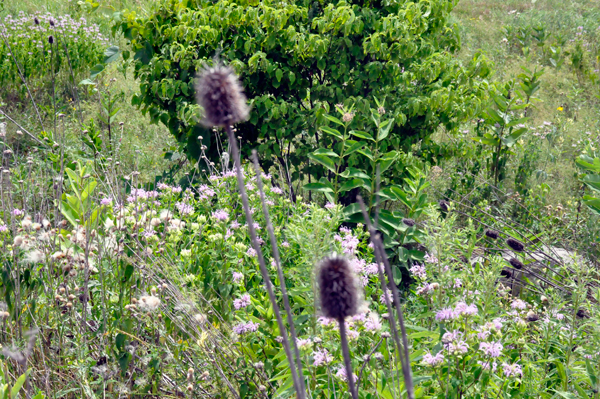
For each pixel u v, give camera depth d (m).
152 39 4.99
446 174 6.02
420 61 5.30
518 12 13.55
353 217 4.04
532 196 5.44
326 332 2.35
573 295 2.69
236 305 2.58
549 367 2.79
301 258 2.99
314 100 5.08
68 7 10.09
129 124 6.88
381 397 2.08
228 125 0.94
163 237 2.96
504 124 5.91
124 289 2.66
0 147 5.02
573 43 11.22
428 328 2.78
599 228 4.43
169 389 2.49
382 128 4.73
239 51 4.86
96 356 2.51
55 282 2.78
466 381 2.18
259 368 2.35
